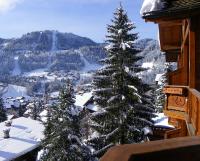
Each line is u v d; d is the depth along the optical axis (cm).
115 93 2020
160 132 2108
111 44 2053
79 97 7981
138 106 2022
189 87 903
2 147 2838
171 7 831
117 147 111
